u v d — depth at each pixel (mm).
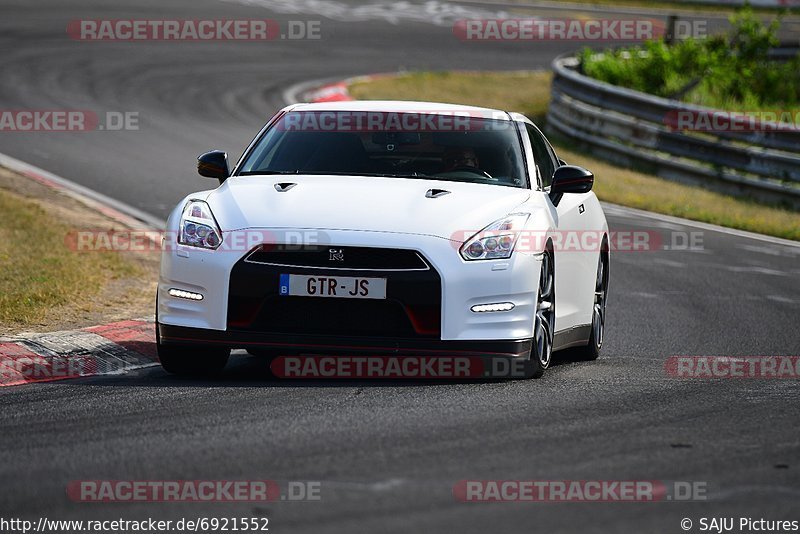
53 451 16969
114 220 43344
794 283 40031
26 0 108688
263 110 73938
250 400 20625
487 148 26109
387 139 26266
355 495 14781
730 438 18266
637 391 22234
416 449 17062
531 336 22734
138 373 24172
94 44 92000
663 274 40875
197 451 16922
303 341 21953
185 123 67750
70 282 31828
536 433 18203
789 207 59188
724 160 62844
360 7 125375
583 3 144250
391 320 22000
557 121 78750
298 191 23734
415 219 22641
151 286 33469
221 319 22203
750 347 29375
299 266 21953
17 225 39344
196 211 23438
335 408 19875
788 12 143875
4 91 72438
